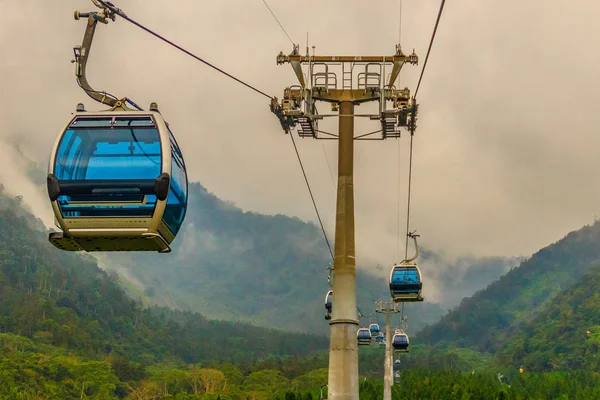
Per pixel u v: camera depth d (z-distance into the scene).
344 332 22.77
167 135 16.45
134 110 16.78
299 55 24.20
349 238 23.48
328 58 24.22
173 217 16.92
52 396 194.75
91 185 16.14
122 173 16.17
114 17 17.78
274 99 23.91
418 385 174.88
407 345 82.25
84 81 17.25
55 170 16.20
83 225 16.22
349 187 23.81
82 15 17.44
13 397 179.38
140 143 16.31
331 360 22.67
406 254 46.34
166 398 198.50
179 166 17.20
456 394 166.38
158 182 16.05
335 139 24.50
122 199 16.14
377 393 155.38
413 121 23.91
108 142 16.34
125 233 16.20
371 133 24.42
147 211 16.12
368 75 24.06
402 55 24.05
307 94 24.00
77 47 17.44
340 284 23.14
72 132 16.44
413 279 45.31
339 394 22.28
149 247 17.09
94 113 16.55
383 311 79.12
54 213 16.27
